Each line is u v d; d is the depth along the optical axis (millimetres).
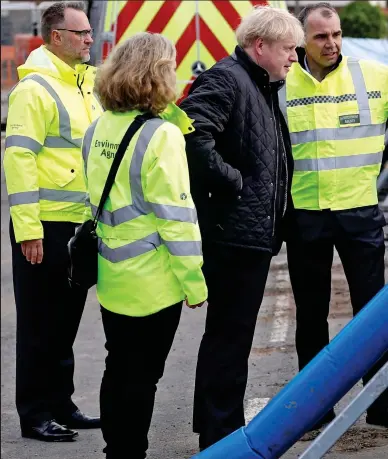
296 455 4852
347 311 7855
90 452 5285
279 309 8125
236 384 4758
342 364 3504
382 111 5281
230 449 3645
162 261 4176
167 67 4152
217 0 8633
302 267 5297
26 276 5477
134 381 4320
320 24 5078
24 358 5547
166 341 4312
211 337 4785
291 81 5223
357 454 4785
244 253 4633
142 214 4164
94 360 7273
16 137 5238
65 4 5371
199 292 4145
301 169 5223
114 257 4207
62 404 5699
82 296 5602
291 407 3561
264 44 4586
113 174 4172
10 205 5281
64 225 5418
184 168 4125
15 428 5902
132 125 4145
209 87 4512
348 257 5254
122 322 4258
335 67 5227
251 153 4582
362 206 5227
